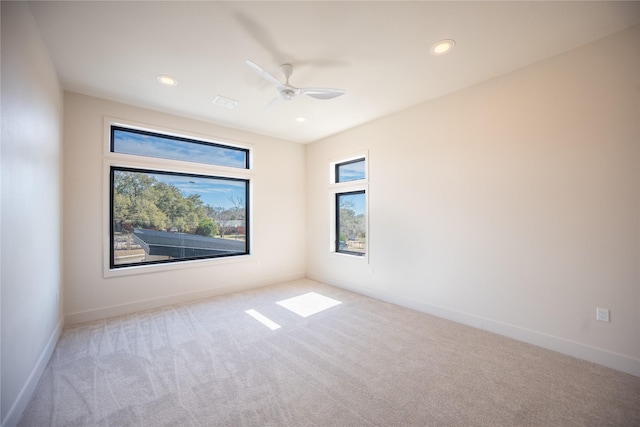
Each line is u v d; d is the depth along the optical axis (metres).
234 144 4.52
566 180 2.45
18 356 1.70
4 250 1.51
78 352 2.50
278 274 5.04
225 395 1.91
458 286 3.19
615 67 2.21
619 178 2.20
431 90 3.19
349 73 2.82
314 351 2.53
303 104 3.56
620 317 2.20
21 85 1.76
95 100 3.32
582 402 1.83
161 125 3.78
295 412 1.75
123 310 3.46
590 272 2.33
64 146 3.11
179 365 2.29
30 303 1.91
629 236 2.16
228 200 4.58
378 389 1.98
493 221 2.90
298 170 5.32
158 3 1.88
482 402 1.84
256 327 3.06
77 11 1.94
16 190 1.68
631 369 2.14
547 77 2.54
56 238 2.73
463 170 3.13
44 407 1.79
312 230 5.30
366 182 4.24
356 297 4.16
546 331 2.56
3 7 1.51
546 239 2.56
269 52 2.46
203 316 3.38
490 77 2.89
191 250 4.18
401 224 3.78
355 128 4.43
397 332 2.93
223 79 2.93
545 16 2.02
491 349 2.55
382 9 1.95
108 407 1.79
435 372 2.19
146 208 3.79
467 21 2.07
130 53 2.46
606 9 1.95
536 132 2.61
